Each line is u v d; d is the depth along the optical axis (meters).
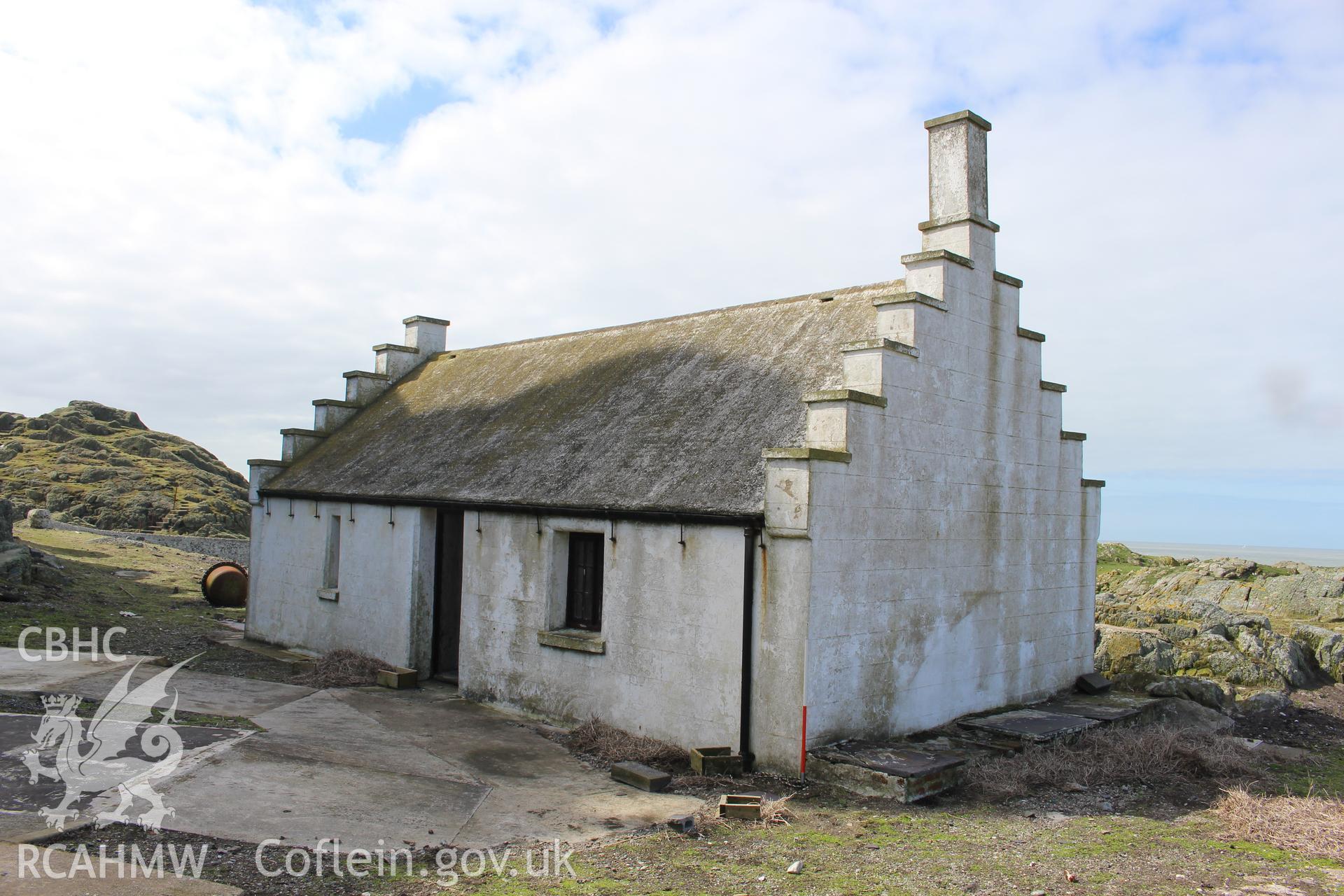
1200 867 7.58
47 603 19.73
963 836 8.39
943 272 12.04
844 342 13.01
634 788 9.81
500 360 19.81
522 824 8.52
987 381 12.91
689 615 11.11
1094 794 9.91
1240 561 27.45
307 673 15.50
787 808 9.05
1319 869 7.55
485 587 13.88
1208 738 12.40
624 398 14.92
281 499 18.77
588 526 12.41
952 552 12.23
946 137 12.88
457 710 13.24
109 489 54.72
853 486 10.59
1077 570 14.88
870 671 10.84
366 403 21.45
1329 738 13.23
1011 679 13.34
